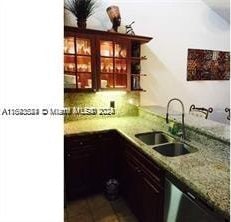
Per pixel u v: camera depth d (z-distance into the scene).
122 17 3.00
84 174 2.44
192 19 3.53
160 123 2.67
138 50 2.90
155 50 3.30
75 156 2.34
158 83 3.40
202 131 1.97
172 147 2.05
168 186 1.50
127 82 2.76
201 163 1.53
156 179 1.66
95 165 2.48
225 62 3.98
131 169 2.15
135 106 3.25
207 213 1.15
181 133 2.19
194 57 3.65
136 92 3.24
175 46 3.45
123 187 2.44
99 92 2.75
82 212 2.28
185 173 1.37
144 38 2.74
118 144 2.50
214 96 3.98
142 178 1.90
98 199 2.49
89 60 2.55
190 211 1.29
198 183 1.24
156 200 1.68
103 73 2.62
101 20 2.88
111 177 2.60
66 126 2.57
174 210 1.46
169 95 3.53
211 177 1.32
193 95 3.76
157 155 1.67
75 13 2.47
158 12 3.23
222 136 1.79
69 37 2.38
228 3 3.30
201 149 1.83
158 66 3.36
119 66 2.72
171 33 3.38
